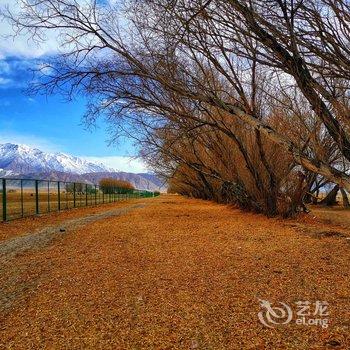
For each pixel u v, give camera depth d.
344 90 5.97
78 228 15.17
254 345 4.07
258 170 17.80
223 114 15.92
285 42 5.41
